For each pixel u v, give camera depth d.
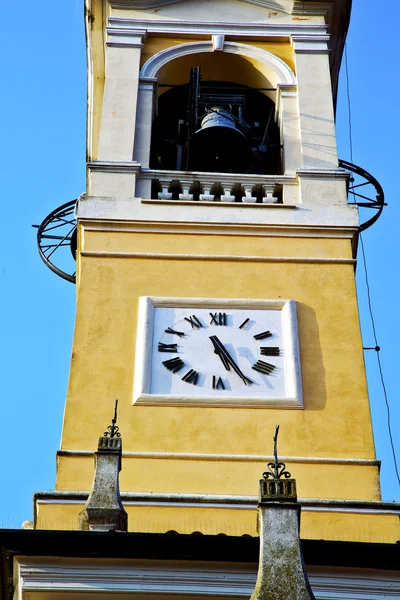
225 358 25.12
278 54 31.84
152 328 25.52
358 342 25.48
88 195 27.88
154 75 31.09
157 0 32.53
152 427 24.00
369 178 31.88
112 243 27.08
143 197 28.14
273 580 17.98
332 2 32.47
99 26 32.75
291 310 25.88
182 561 19.41
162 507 22.53
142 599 19.34
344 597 19.25
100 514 20.20
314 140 29.44
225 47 31.75
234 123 30.52
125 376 24.80
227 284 26.38
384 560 19.33
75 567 19.36
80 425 23.97
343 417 24.25
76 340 25.28
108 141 29.17
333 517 22.44
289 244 27.22
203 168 30.33
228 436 23.91
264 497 18.84
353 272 26.77
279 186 28.55
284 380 24.83
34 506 22.44
